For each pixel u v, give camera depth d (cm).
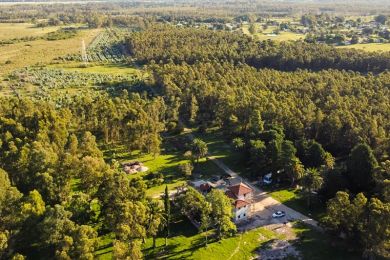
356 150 13300
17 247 9756
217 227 11494
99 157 13612
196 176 14850
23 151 12462
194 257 10456
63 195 11425
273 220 12188
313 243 11175
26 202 9994
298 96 19975
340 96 19525
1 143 13775
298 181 14200
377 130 15438
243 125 18225
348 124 16288
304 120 17038
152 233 10169
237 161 16100
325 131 16875
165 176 14725
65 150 14262
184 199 11825
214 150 17175
